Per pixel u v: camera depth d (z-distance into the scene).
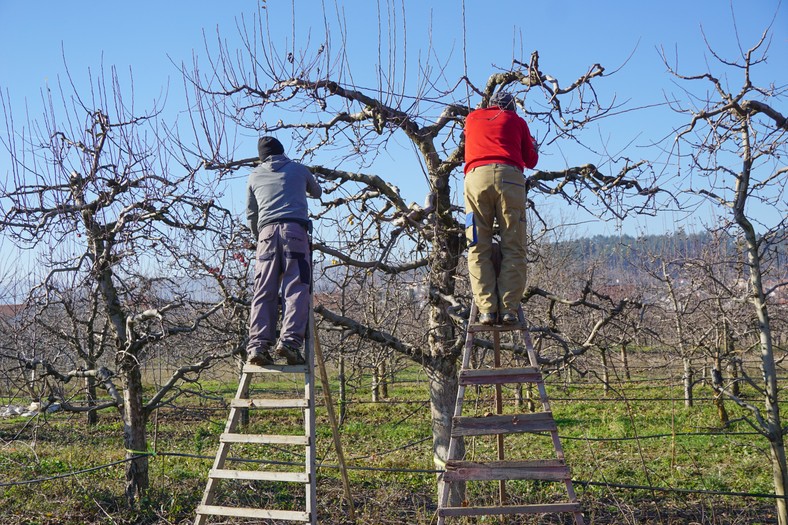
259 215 6.38
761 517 9.60
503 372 6.05
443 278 8.40
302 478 5.89
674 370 20.77
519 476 5.82
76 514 9.47
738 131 7.52
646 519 9.45
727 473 12.27
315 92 7.58
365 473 12.25
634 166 8.23
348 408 20.36
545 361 8.60
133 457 9.38
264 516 5.94
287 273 6.14
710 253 13.31
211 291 9.73
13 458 13.48
